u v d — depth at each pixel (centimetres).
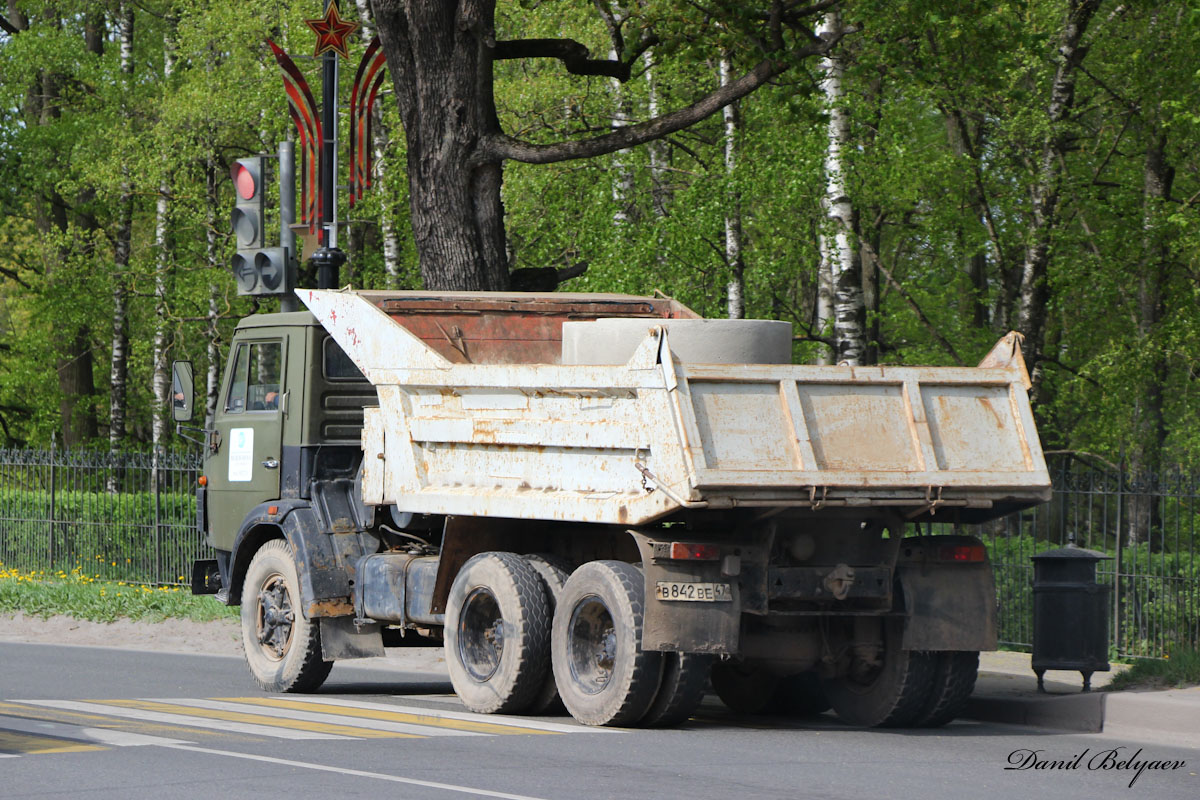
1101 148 9688
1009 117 8762
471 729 3481
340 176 10312
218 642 6075
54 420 14575
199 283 11394
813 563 3625
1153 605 5147
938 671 3756
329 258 5566
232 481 4753
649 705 3475
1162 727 3662
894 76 6544
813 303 12325
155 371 12912
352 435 4547
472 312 4525
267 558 4478
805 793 2689
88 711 3744
